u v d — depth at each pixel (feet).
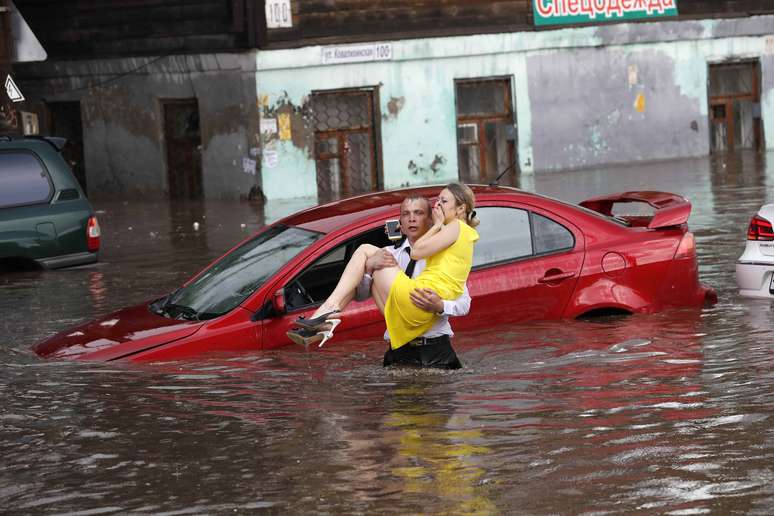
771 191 90.02
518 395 28.50
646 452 23.45
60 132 136.15
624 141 140.67
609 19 138.62
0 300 52.03
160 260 66.80
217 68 123.75
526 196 37.99
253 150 122.72
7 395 29.78
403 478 22.17
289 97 123.65
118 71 129.49
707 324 36.81
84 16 131.03
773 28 147.54
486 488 21.48
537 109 135.74
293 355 33.30
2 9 86.33
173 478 22.72
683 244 39.22
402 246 32.35
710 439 24.29
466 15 132.46
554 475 22.13
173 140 128.67
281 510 20.71
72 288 55.52
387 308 31.40
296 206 111.34
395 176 129.59
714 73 146.72
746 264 42.57
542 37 134.92
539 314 37.04
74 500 21.67
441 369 31.42
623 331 35.76
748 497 20.75
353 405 27.84
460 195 31.30
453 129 131.75
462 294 31.35
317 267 34.88
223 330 33.71
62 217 63.93
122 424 26.73
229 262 37.58
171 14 125.90
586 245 37.96
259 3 120.98
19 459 24.34
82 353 33.73
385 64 127.85
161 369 31.99
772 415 26.02
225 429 26.02
